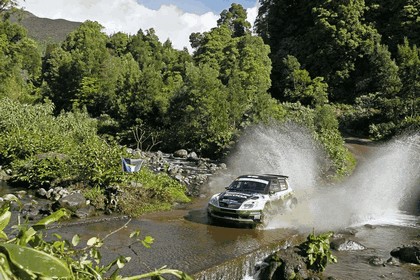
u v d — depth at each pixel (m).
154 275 2.19
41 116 30.08
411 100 42.53
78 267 2.23
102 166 15.24
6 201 2.32
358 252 11.30
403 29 64.81
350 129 46.91
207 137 34.53
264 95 35.59
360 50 63.88
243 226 12.28
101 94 54.22
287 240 11.05
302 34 77.06
